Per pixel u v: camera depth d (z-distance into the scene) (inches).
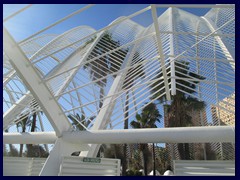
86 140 354.0
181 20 615.5
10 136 408.5
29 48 693.9
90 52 619.8
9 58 274.5
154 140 334.3
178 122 1066.7
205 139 318.3
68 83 536.7
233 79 396.8
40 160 482.0
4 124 489.1
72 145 373.4
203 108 1072.8
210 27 606.9
